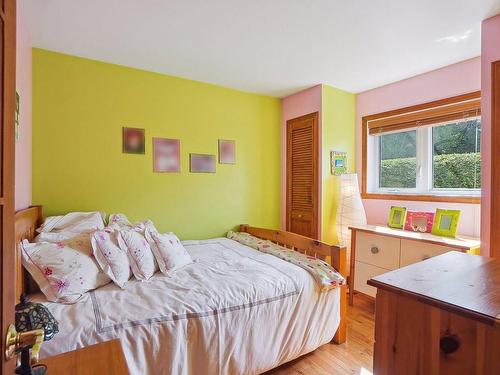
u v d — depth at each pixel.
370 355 1.92
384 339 0.85
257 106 3.27
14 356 0.62
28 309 0.89
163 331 1.32
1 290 0.57
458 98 2.37
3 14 0.60
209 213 2.97
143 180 2.60
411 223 2.47
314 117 3.00
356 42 2.08
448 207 2.43
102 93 2.42
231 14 1.75
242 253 2.36
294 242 2.44
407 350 0.79
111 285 1.62
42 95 2.18
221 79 2.82
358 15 1.75
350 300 2.69
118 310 1.34
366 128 3.10
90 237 1.68
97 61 2.40
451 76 2.42
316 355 1.92
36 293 1.48
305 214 3.11
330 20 1.80
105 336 1.20
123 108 2.51
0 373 0.55
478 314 0.64
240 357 1.52
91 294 1.48
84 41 2.09
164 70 2.62
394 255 2.34
